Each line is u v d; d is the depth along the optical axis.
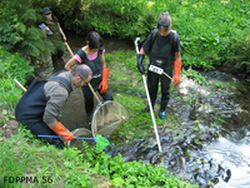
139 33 9.19
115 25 9.55
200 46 8.73
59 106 4.66
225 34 9.02
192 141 5.96
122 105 6.45
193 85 7.65
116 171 4.88
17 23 7.36
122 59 8.63
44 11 7.96
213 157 5.66
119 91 7.34
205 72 8.30
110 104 5.91
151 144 5.82
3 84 6.16
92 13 9.59
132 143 5.83
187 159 5.58
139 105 6.86
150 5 9.79
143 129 6.14
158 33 5.73
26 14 7.61
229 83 7.89
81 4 9.52
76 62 5.52
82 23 9.55
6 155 4.29
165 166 5.43
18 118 4.97
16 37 7.26
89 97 5.92
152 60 5.93
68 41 9.43
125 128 6.11
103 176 4.64
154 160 5.52
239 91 7.62
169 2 10.16
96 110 5.73
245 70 8.24
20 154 4.52
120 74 8.00
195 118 6.57
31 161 4.47
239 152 5.82
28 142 4.88
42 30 7.83
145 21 9.25
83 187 4.25
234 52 8.46
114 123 6.03
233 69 8.33
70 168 4.47
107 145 5.23
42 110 4.89
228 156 5.71
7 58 6.98
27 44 7.39
